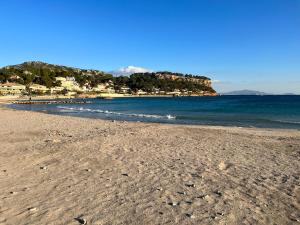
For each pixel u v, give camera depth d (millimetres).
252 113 46688
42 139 16062
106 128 21812
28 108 64938
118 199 7141
